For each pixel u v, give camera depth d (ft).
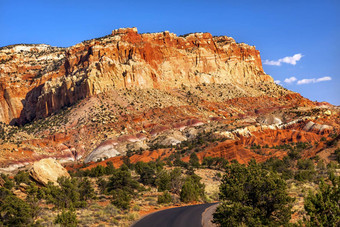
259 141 546.67
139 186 195.31
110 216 116.37
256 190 89.20
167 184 197.88
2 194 136.26
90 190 162.61
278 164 315.99
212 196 187.83
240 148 447.42
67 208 131.64
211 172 315.37
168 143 566.36
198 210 129.08
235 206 85.15
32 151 548.72
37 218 107.34
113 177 181.88
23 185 172.76
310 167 286.87
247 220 83.66
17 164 496.64
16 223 96.27
